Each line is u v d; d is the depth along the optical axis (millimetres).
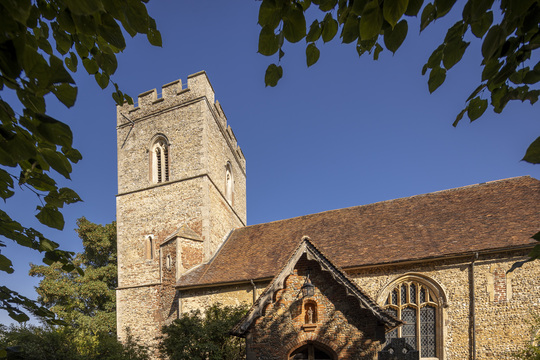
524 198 17094
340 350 10352
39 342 15664
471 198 18781
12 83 2111
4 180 3113
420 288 15633
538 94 3195
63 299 31672
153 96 26906
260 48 2857
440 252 15430
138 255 24109
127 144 26922
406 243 16953
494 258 14570
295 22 2664
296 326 10914
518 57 3033
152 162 26031
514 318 13719
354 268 16484
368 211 21172
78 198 3256
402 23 2627
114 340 18188
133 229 24844
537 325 12953
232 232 25781
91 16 2455
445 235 16547
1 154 2410
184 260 21422
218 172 26422
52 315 3750
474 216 17203
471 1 2443
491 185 19219
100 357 17281
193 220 23312
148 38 2719
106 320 29953
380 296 15984
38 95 2119
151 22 2586
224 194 27094
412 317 15586
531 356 11734
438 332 14828
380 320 9984
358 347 10219
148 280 23125
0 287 3393
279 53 3119
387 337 15641
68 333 17359
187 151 24812
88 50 3137
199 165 24203
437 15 2488
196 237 22391
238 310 16297
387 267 16219
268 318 11195
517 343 13469
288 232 22094
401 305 15812
